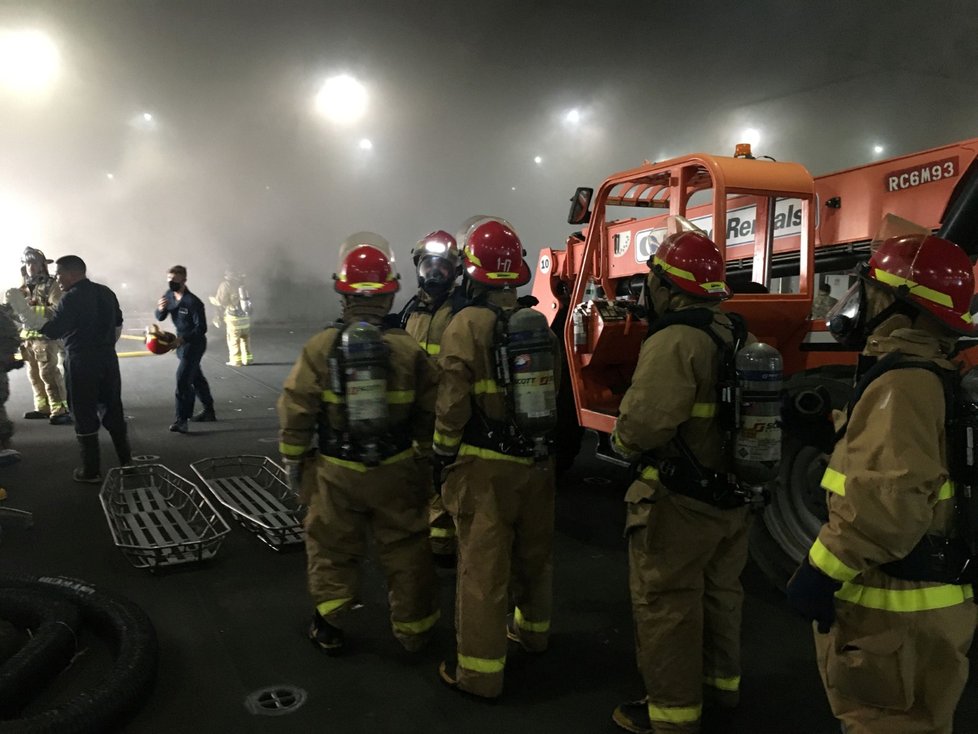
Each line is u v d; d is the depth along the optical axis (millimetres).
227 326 13312
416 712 2750
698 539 2395
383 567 3145
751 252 5301
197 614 3545
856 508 1577
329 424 3027
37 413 8500
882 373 1661
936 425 1600
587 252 4984
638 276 6180
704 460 2389
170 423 8188
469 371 2729
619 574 4082
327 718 2705
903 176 4402
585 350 4922
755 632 3404
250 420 8383
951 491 1669
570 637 3354
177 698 2830
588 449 7078
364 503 3020
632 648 3256
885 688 1671
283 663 3100
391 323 3170
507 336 2721
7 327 5918
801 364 4230
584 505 5316
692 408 2340
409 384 3084
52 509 5035
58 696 2838
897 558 1581
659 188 5582
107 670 3010
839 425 1797
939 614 1653
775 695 2873
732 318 2520
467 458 2781
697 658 2441
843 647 1743
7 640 2996
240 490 5383
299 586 3879
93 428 5609
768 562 3748
